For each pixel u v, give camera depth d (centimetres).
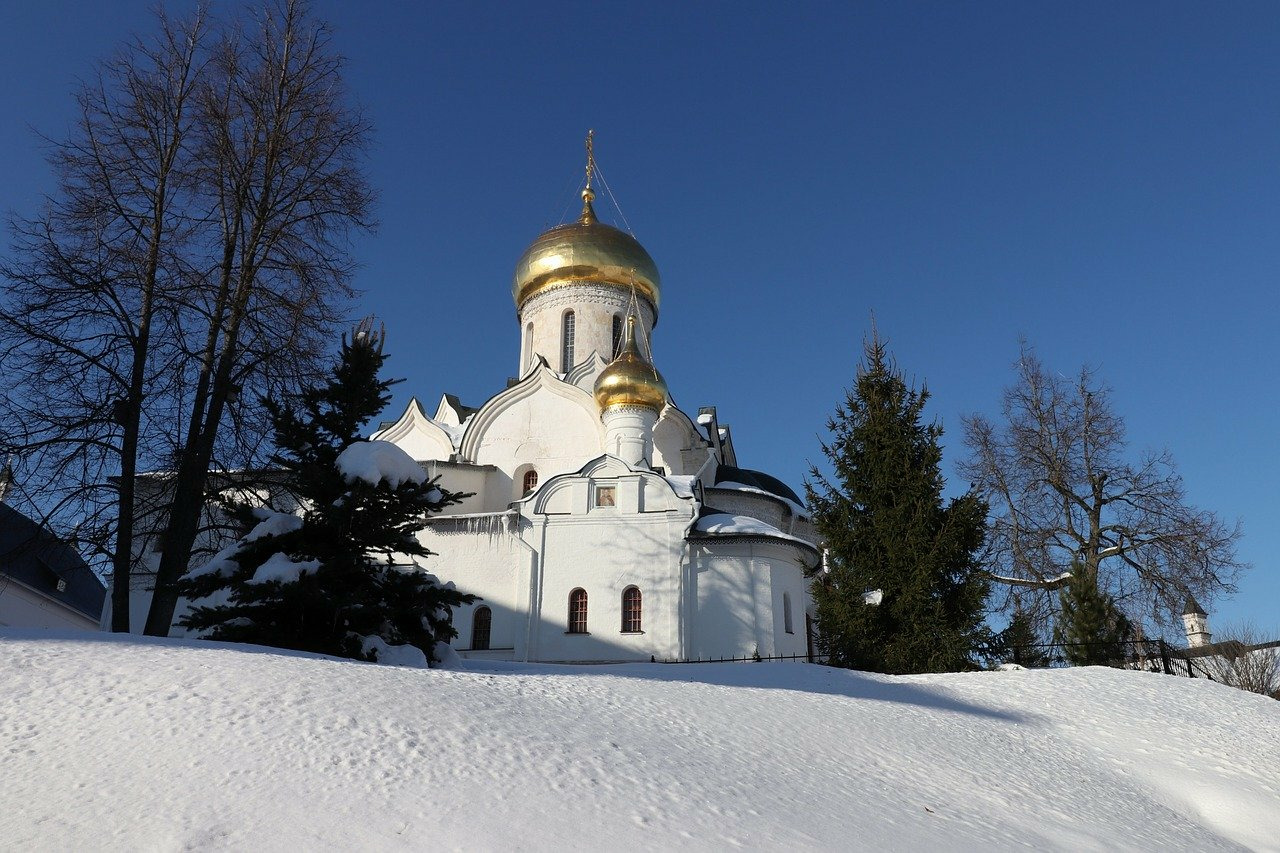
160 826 730
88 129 2009
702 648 2892
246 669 1116
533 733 1041
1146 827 1170
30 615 3300
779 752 1166
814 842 856
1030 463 3177
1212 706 1866
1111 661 2564
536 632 2959
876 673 2147
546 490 3120
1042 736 1550
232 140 2106
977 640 2373
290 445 1819
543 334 4009
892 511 2534
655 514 3047
